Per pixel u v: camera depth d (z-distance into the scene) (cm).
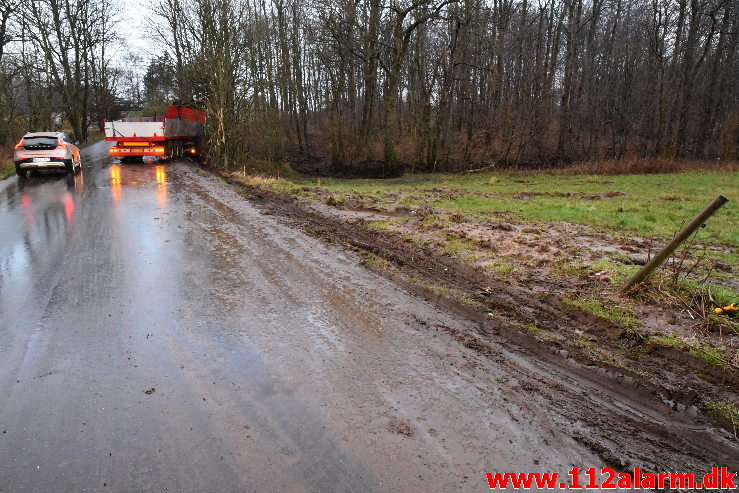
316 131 4362
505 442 338
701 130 3638
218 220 1070
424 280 679
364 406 376
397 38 2820
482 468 312
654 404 392
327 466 310
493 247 837
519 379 426
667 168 3006
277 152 3178
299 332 507
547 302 595
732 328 495
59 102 4219
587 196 1783
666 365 444
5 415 360
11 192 1452
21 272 691
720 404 382
